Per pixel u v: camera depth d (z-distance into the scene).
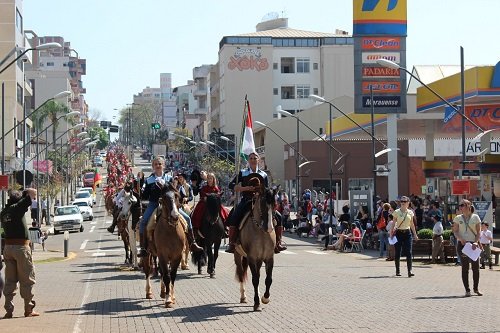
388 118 48.91
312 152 77.62
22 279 15.78
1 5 79.75
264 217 15.77
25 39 90.62
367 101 46.94
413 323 14.16
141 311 16.12
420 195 75.12
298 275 24.41
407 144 75.00
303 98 116.75
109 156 140.75
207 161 102.62
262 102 114.44
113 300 17.98
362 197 44.88
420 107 47.00
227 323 14.31
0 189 28.69
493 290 20.11
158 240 16.66
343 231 39.72
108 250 39.44
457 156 73.31
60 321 14.99
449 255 30.50
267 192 15.88
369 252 38.00
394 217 24.53
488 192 40.94
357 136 72.62
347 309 16.09
